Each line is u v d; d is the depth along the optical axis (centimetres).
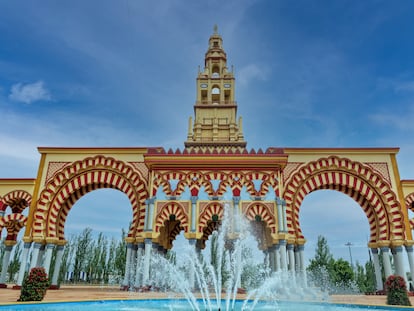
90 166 1961
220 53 3434
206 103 3191
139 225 1823
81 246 3897
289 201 1852
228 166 1859
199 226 1744
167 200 1794
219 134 3056
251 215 1759
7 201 1944
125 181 1944
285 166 1906
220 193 1805
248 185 1819
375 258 1838
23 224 2036
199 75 3306
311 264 3095
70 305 1110
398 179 1877
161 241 2028
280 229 1702
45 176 1941
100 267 3797
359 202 1955
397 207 1809
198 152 1888
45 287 1201
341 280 3234
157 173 1855
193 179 1836
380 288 1777
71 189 1934
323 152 1958
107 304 1161
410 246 1741
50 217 1872
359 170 1905
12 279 3841
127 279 1769
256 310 1088
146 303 1213
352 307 1182
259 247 2077
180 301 1303
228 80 3288
